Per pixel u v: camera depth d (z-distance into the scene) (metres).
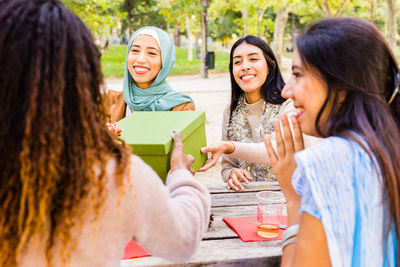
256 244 1.37
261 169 2.25
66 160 0.68
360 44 0.85
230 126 2.38
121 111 2.57
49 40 0.66
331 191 0.81
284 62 24.30
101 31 9.82
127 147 0.78
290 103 2.15
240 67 2.18
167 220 0.78
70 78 0.69
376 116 0.85
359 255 0.82
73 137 0.69
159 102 2.42
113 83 13.59
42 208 0.66
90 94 0.71
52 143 0.65
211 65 16.22
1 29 0.64
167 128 1.33
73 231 0.70
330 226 0.80
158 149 1.14
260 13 19.28
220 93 10.90
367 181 0.81
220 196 1.90
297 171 0.88
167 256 0.85
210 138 5.89
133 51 2.42
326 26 0.90
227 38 41.66
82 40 0.72
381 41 0.87
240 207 1.74
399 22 28.27
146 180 0.76
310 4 24.09
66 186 0.68
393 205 0.80
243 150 1.83
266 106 2.23
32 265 0.70
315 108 0.91
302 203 0.86
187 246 0.85
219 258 1.26
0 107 0.64
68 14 0.70
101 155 0.71
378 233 0.81
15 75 0.63
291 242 0.99
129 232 0.75
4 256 0.69
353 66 0.85
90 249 0.72
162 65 2.44
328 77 0.86
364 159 0.81
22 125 0.65
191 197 0.92
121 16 10.76
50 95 0.65
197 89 11.57
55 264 0.70
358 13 23.70
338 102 0.87
